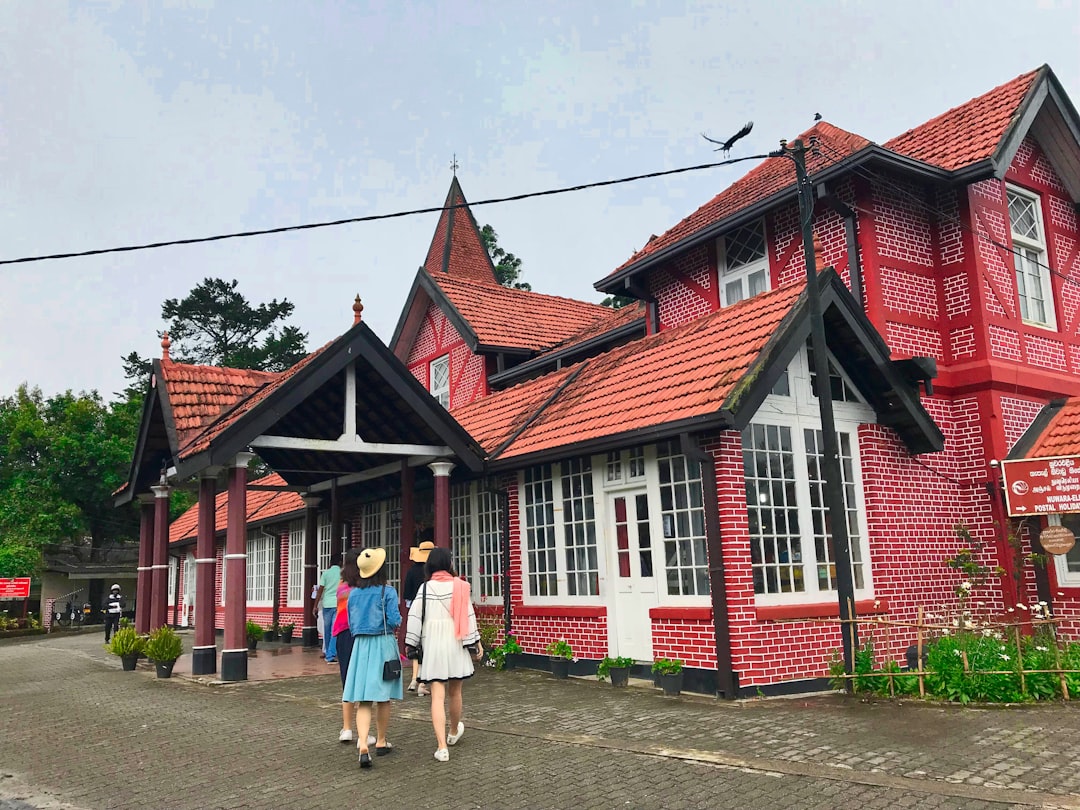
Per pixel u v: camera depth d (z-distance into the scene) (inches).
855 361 433.7
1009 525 461.7
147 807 231.0
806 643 382.3
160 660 497.0
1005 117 514.3
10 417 1638.8
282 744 298.7
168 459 574.6
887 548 434.9
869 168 492.7
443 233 1061.1
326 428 527.2
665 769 248.7
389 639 273.9
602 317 903.1
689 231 618.2
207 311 2148.1
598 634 441.1
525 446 486.9
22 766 285.6
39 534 1477.6
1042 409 510.3
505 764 261.0
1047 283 553.3
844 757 253.3
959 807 206.1
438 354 882.1
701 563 387.5
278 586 868.6
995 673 332.8
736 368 382.6
